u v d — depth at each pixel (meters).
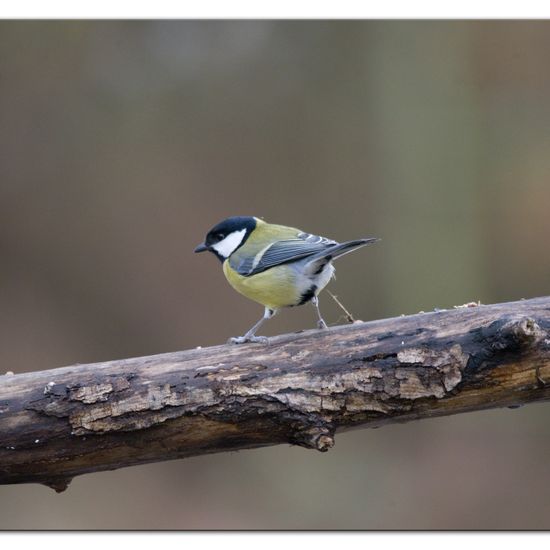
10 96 14.73
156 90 15.14
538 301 5.32
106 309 14.27
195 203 14.84
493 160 14.35
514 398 5.16
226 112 15.16
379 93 14.35
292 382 5.12
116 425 5.05
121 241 14.54
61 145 14.79
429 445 12.41
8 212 14.48
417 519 11.23
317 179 14.96
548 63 14.21
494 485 11.69
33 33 14.77
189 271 14.45
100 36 15.00
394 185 14.12
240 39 15.45
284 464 12.12
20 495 11.28
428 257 13.72
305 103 15.13
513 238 14.21
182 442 5.13
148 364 5.23
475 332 5.11
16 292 14.17
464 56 14.22
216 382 5.11
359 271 14.07
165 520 11.38
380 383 5.11
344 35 14.95
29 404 5.04
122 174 14.82
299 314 13.88
